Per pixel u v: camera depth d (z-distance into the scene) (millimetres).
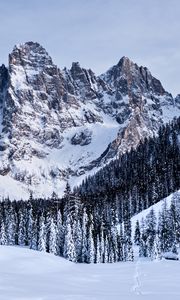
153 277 60938
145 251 147875
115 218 189875
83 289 45469
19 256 75062
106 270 74875
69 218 113500
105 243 129375
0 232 151000
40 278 54250
